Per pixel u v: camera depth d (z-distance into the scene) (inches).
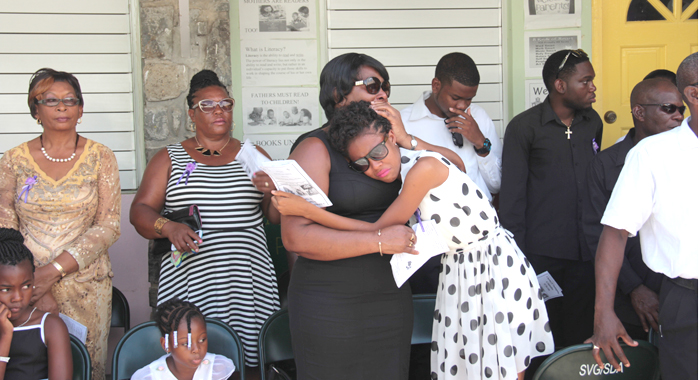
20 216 103.0
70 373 88.4
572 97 119.4
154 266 138.3
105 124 145.2
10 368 86.9
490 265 81.6
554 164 123.0
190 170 111.7
